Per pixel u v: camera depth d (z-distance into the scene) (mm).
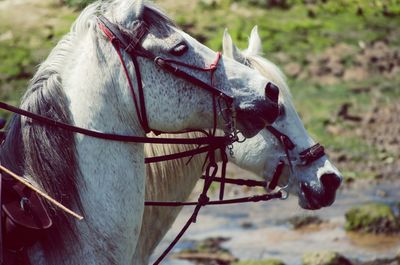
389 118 23219
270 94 8758
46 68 8750
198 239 17203
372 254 16547
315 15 28281
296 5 28547
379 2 29953
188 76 8555
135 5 8523
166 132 8914
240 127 8812
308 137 10805
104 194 8625
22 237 8180
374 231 17625
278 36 26484
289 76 24797
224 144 9141
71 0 15445
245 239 17281
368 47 26734
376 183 20391
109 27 8562
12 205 8242
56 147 8508
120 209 8672
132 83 8555
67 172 8539
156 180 10328
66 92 8672
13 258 8328
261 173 11023
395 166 21172
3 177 8391
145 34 8562
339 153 21516
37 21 24859
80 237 8586
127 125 8680
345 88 24500
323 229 17922
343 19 28438
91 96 8594
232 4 27469
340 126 22656
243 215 18609
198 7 26906
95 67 8594
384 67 25719
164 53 8547
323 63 25516
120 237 8711
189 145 10344
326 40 26703
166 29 8609
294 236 17531
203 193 9414
